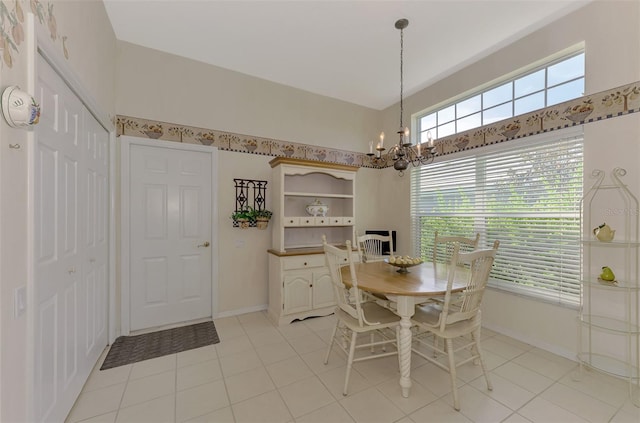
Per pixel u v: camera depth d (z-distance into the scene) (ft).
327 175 12.80
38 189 4.19
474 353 7.29
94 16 6.69
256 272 11.13
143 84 9.18
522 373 6.93
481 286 6.23
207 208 10.25
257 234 11.14
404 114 13.02
